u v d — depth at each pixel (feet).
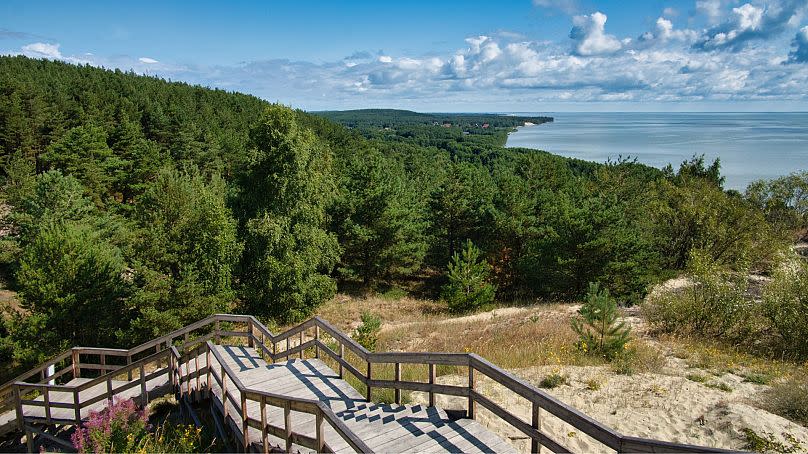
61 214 95.50
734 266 75.46
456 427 20.62
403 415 22.31
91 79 299.79
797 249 106.11
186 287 64.34
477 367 20.17
